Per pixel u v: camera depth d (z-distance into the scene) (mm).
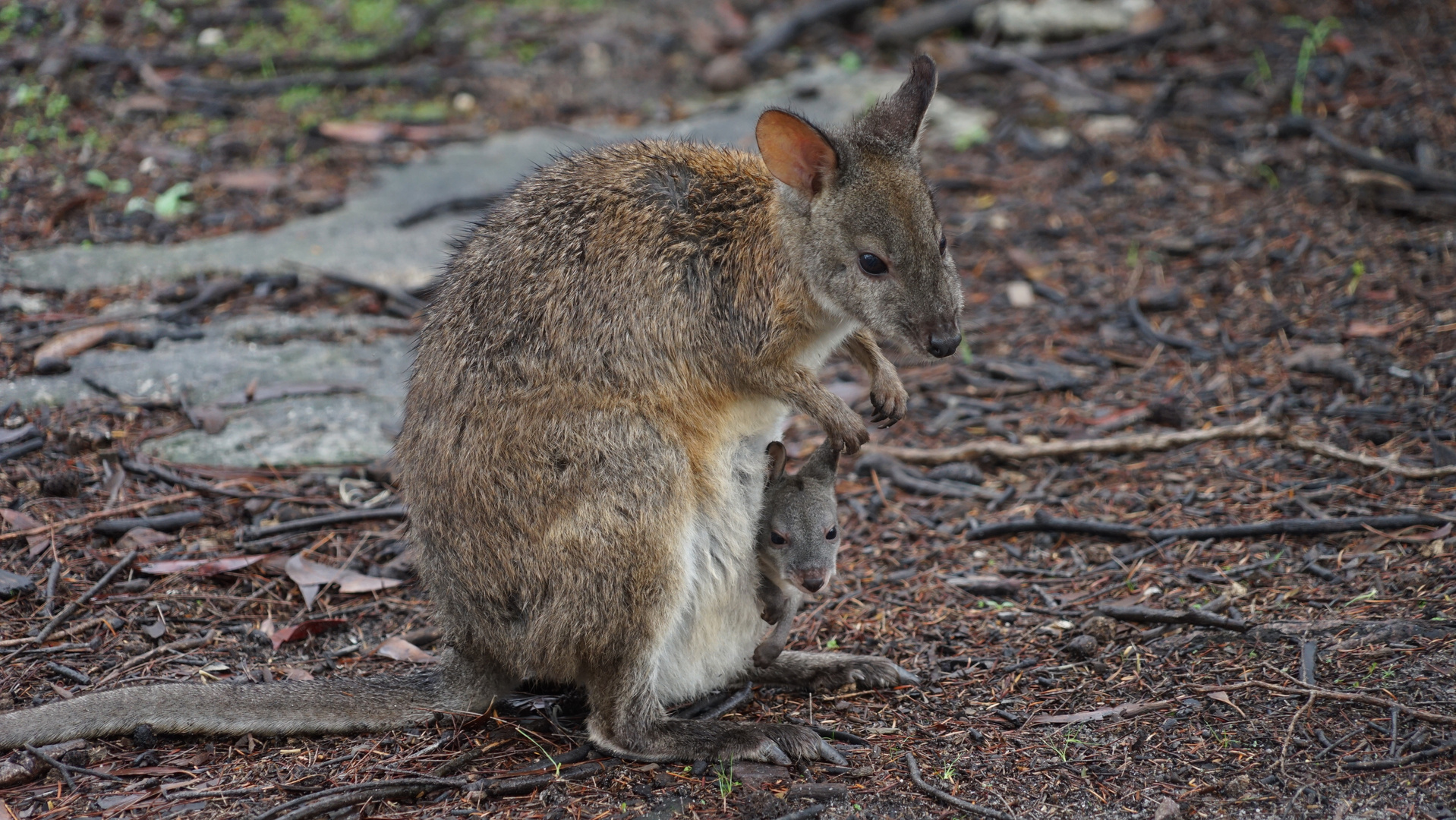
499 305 8711
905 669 9203
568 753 8281
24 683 8734
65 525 10539
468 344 8711
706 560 8617
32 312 14047
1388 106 17766
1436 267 14391
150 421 12367
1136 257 15844
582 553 8172
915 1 22844
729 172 9109
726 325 8820
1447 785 7164
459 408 8578
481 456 8414
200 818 7383
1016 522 11094
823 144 8594
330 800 7438
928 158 18703
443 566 8625
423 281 15383
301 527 11016
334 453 12148
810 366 9406
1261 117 18406
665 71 21312
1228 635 9039
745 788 7746
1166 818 7059
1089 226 16703
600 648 8203
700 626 8703
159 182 17234
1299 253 15258
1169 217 16625
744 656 9133
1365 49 19203
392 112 19719
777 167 8609
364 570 10633
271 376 13297
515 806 7621
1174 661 8836
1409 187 15914
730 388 8961
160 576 10133
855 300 8734
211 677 9023
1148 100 19359
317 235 16328
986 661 9219
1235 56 19922
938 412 13461
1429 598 9016
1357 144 17172
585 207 8891
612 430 8297
